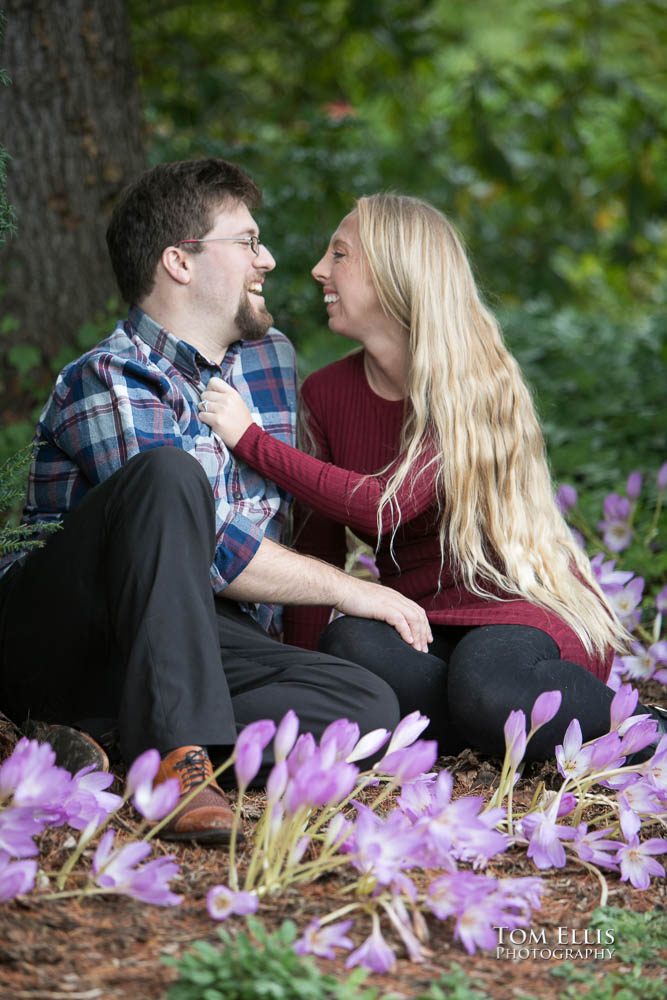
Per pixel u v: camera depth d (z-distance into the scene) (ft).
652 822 12.73
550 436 27.58
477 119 38.86
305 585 14.71
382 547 15.98
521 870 11.63
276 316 28.84
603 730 13.92
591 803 12.54
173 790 9.69
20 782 9.62
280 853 10.35
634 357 31.48
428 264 15.48
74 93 25.26
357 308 15.71
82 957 9.14
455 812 10.27
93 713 13.96
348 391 16.31
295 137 33.99
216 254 15.26
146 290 15.56
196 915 9.98
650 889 11.53
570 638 14.79
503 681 13.75
